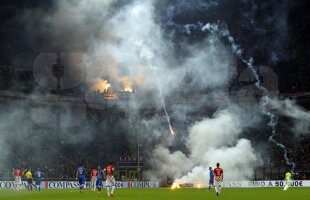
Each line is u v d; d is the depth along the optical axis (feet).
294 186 308.60
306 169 360.48
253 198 156.15
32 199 159.33
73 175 359.05
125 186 321.11
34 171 356.79
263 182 312.91
